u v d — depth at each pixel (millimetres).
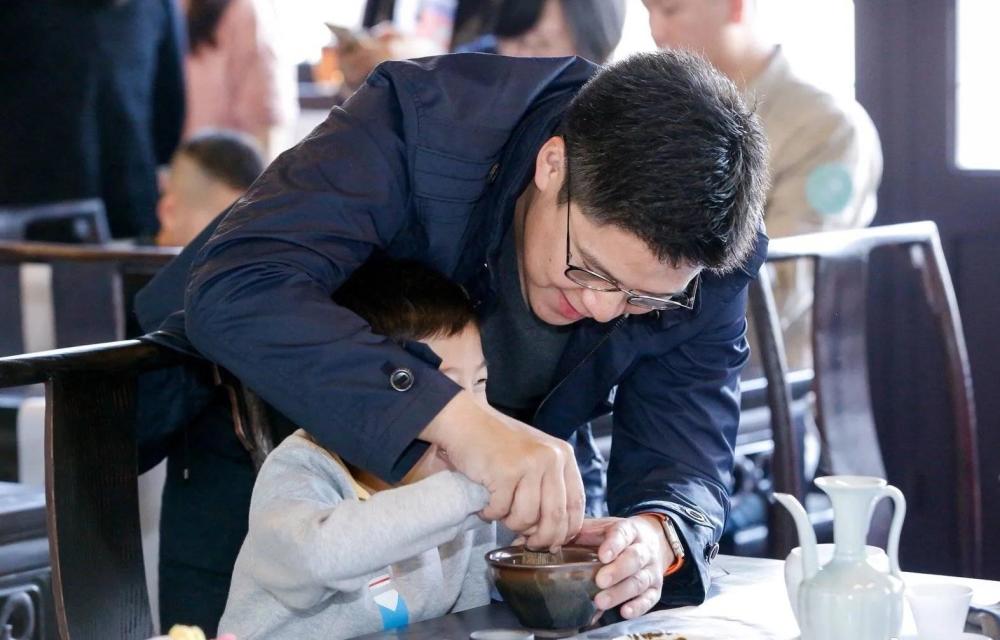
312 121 4641
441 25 4172
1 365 1563
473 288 1882
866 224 3785
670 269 1589
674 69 1611
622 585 1590
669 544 1731
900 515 1439
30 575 2340
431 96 1735
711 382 1986
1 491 2467
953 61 4008
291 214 1642
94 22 4195
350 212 1669
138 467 1980
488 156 1729
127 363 1737
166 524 2180
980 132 4023
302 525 1532
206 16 4320
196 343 1647
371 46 4238
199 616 2137
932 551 4199
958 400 3125
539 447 1519
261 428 1955
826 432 2789
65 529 1633
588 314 1708
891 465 4230
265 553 1590
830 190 3629
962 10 3992
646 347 1925
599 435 2928
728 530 3498
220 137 4266
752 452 3471
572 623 1562
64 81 4215
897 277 4148
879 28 4066
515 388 1996
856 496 1396
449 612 1854
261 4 4367
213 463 2123
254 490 1729
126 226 4359
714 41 3672
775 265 3658
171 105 4359
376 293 1748
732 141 1574
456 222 1752
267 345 1580
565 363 1941
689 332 1934
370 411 1560
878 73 4090
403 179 1723
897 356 4188
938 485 4160
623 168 1544
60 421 1636
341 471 1738
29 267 4078
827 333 2805
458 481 1521
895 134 4109
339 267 1663
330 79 4594
